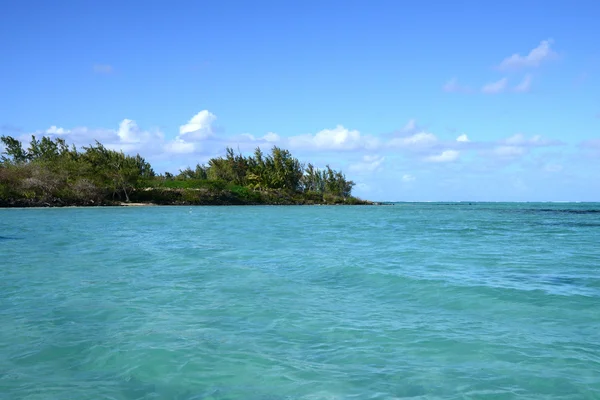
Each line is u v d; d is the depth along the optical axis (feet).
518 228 107.04
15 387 16.78
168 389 16.63
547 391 16.31
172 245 63.62
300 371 18.22
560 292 32.45
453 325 24.44
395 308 28.07
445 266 44.86
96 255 52.39
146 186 274.98
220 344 21.42
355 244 67.41
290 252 56.24
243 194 308.19
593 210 271.28
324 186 384.47
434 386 16.80
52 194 225.56
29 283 35.60
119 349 20.72
